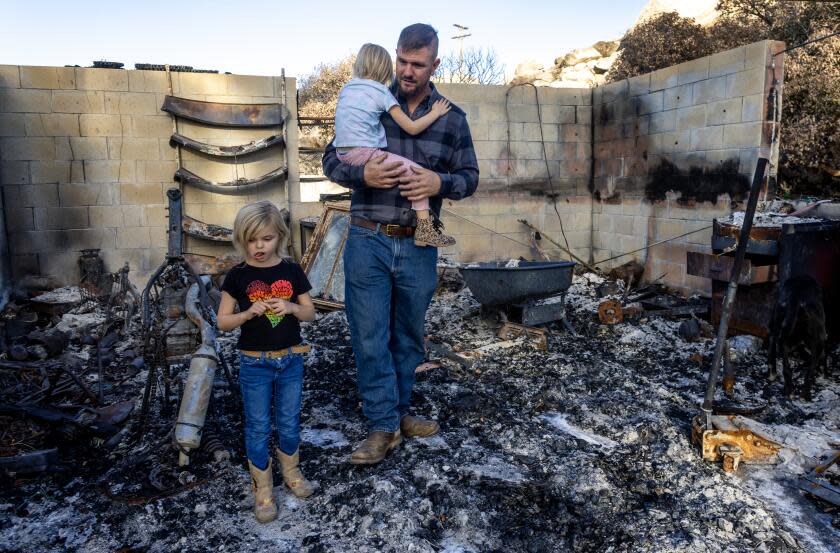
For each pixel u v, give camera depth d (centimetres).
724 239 516
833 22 936
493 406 392
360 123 293
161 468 315
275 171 762
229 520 275
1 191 675
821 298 407
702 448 324
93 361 502
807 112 801
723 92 645
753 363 479
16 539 262
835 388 422
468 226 847
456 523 269
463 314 642
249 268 272
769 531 259
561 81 1761
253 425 271
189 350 345
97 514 280
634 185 798
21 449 332
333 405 405
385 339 315
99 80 698
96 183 707
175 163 731
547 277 540
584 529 266
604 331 583
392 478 299
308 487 290
